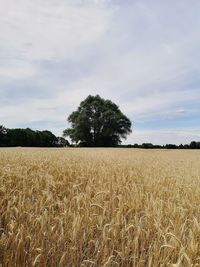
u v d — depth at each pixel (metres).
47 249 4.21
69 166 11.42
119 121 80.94
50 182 7.83
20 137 63.56
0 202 5.62
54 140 74.88
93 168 11.64
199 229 4.36
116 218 4.87
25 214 5.25
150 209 5.58
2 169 9.34
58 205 5.82
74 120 80.81
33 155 17.47
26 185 7.72
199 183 9.71
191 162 20.56
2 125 61.53
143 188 8.38
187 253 3.82
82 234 4.71
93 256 4.33
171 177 11.16
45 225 4.50
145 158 22.41
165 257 3.82
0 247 4.24
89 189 7.20
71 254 4.21
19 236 4.30
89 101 82.38
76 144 81.44
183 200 6.53
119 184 8.55
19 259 4.00
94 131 80.50
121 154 27.31
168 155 30.14
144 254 4.19
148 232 4.59
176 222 4.89
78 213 4.89
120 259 4.29
